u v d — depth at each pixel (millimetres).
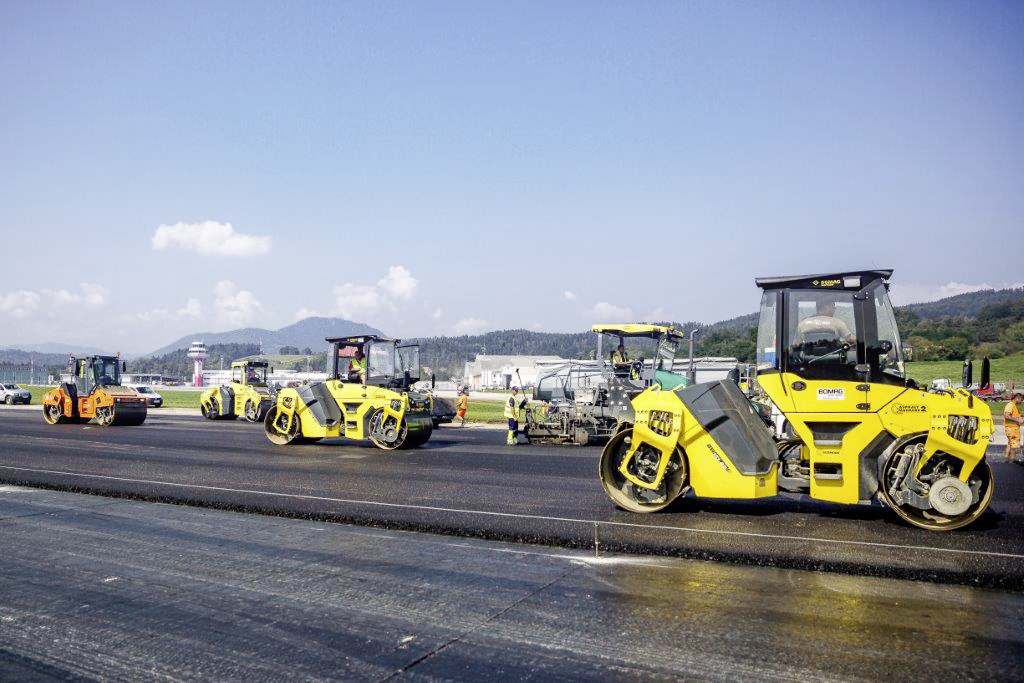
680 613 4891
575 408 17500
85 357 22703
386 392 15836
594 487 10219
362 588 5473
